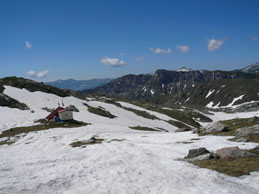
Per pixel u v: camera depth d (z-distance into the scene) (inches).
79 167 937.5
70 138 1951.3
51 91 4020.7
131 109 4739.2
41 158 1194.0
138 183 704.4
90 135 2094.0
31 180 712.4
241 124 1950.1
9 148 1633.9
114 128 2598.4
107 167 932.6
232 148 1000.2
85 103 4082.2
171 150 1278.3
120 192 617.6
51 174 802.8
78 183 712.4
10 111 2755.9
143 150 1306.6
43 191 618.8
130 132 2486.5
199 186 658.2
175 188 647.8
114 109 4271.7
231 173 760.3
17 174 802.2
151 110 5315.0
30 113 2829.7
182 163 956.0
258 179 690.8
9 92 3356.3
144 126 3299.7
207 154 992.2
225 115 7652.6
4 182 673.6
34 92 3690.9
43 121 2559.1
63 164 1040.2
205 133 1793.8
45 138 1925.4
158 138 1863.9
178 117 5191.9
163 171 844.0
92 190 633.6
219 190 616.4
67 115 2701.8
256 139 1301.7
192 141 1525.6
